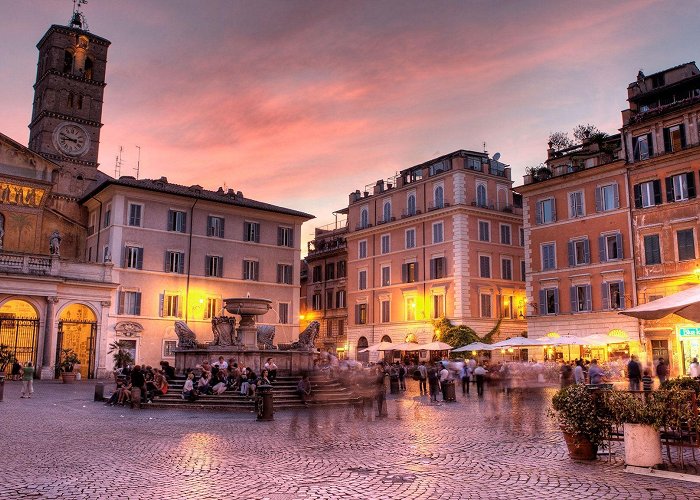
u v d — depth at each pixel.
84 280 44.22
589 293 45.47
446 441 14.27
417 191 60.97
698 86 41.75
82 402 26.03
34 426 17.14
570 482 9.47
